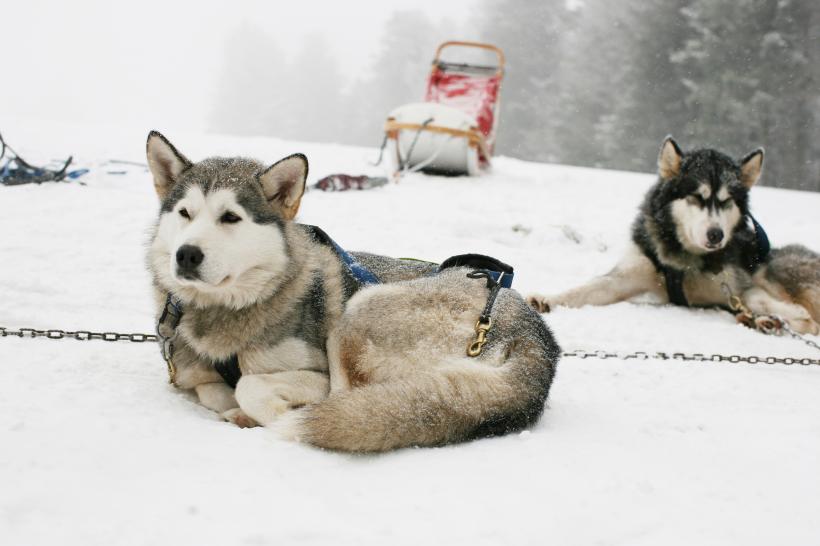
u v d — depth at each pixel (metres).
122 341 3.87
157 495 2.10
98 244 5.91
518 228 7.83
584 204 10.10
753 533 2.10
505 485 2.34
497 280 3.56
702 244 5.77
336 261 3.75
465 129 11.42
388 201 8.77
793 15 32.03
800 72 31.75
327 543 1.90
